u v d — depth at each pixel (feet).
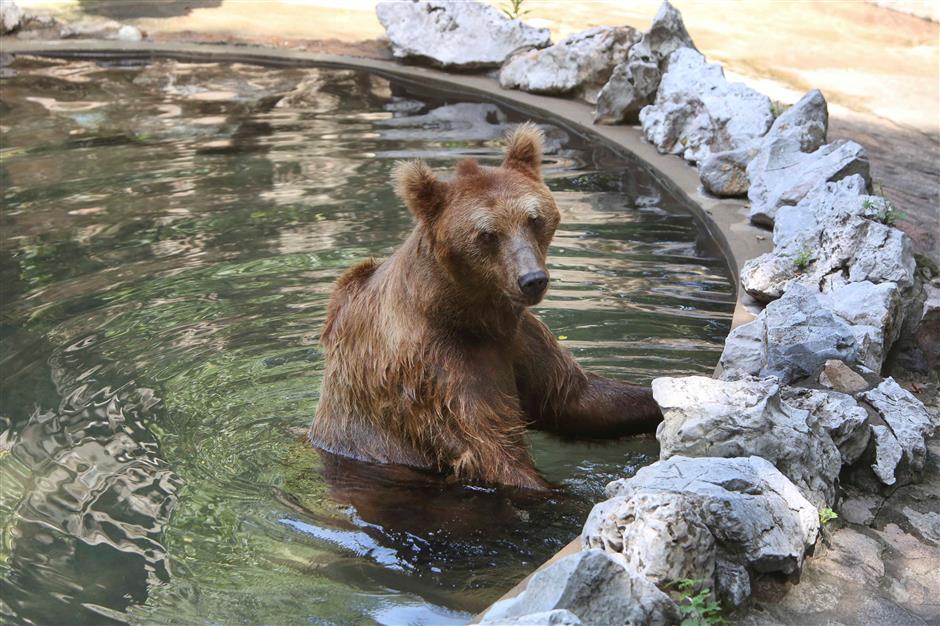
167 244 27.17
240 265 25.90
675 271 25.41
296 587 14.67
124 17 52.49
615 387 18.99
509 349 17.84
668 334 22.08
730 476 13.79
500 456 16.96
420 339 17.12
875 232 22.03
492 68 43.57
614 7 51.19
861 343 18.70
